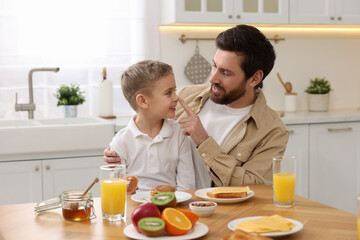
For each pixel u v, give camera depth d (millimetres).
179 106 1968
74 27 3250
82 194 1297
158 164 1762
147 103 1743
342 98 3982
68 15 3230
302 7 3467
